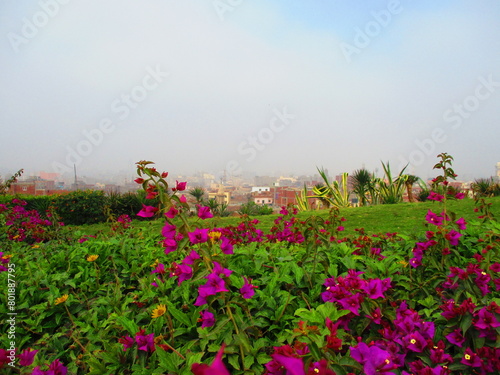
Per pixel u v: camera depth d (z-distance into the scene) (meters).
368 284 1.75
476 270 1.85
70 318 2.15
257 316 1.85
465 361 1.46
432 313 1.94
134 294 2.38
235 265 2.40
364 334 1.80
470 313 1.55
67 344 2.07
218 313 1.83
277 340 1.69
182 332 1.77
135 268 2.77
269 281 2.25
